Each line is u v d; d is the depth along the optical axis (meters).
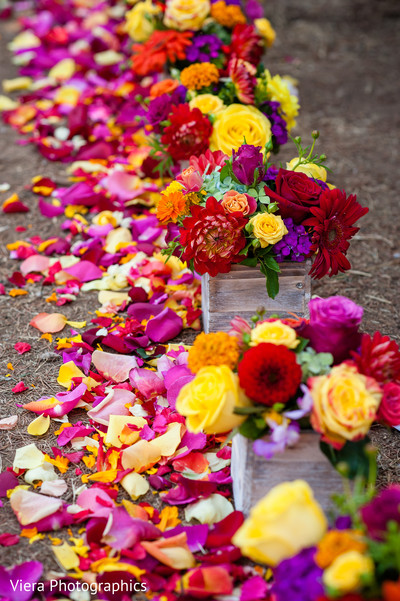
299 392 1.57
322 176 2.26
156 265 2.69
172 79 3.04
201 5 2.98
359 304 2.71
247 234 2.07
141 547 1.62
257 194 2.07
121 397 2.10
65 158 3.69
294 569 1.29
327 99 4.61
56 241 2.94
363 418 1.47
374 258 3.04
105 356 2.20
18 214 3.25
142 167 3.21
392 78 4.97
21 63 4.98
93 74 4.43
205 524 1.68
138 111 3.80
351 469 1.57
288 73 5.00
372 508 1.26
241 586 1.58
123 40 4.72
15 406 2.13
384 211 3.39
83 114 3.74
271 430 1.57
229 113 2.55
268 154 2.53
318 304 1.62
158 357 2.30
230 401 1.54
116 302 2.59
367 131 4.20
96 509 1.72
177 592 1.55
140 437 1.95
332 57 5.32
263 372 1.51
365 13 6.05
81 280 2.73
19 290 2.69
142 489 1.81
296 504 1.29
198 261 2.01
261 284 2.16
